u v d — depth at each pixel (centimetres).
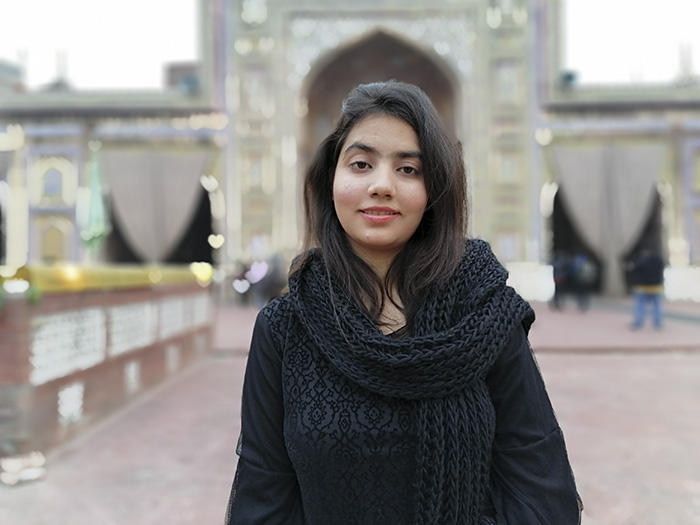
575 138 1477
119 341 434
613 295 1498
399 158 84
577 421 397
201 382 533
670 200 1470
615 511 259
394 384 74
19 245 1466
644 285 873
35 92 1478
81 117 1481
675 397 465
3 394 303
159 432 374
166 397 472
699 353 680
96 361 394
